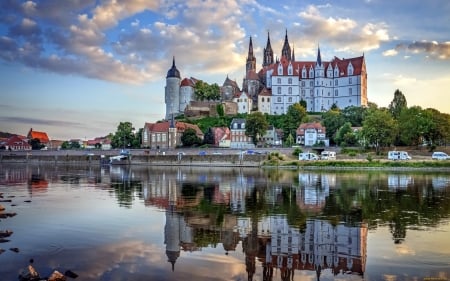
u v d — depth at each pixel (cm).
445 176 9594
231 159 16688
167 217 3959
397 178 8981
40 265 2427
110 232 3284
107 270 2330
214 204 4847
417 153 15775
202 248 2791
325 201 5053
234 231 3300
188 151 18650
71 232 3291
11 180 9062
